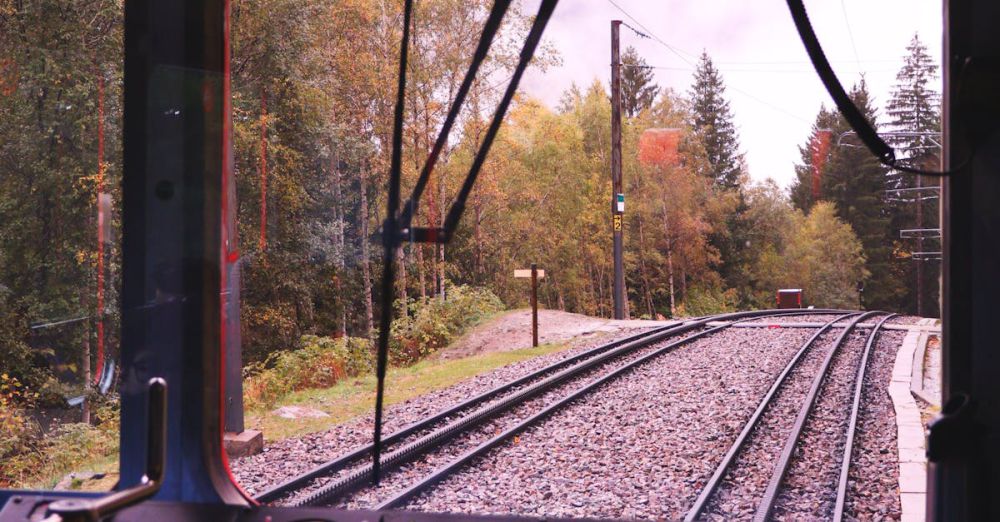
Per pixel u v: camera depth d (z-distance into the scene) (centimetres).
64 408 857
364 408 857
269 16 911
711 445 634
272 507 179
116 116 726
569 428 713
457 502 485
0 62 1078
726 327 1474
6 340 945
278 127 1027
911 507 439
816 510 465
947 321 154
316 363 1074
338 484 493
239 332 571
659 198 1544
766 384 906
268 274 1000
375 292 1270
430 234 165
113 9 1084
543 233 1814
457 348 1477
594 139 2048
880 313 1877
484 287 1678
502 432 691
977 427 147
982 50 149
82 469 443
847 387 880
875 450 601
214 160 199
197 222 196
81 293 1031
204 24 197
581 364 1067
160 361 195
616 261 1917
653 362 1110
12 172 1098
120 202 217
